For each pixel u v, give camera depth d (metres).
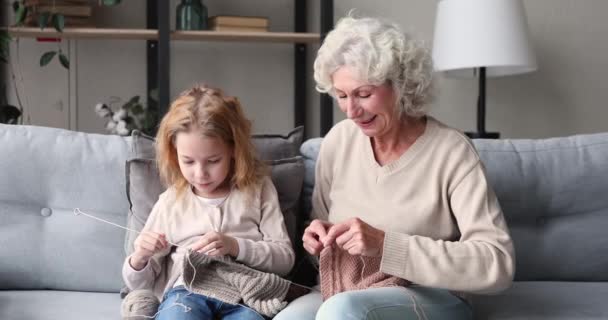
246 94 3.40
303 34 3.12
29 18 2.92
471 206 1.48
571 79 3.54
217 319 1.59
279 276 1.67
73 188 1.87
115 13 3.23
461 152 1.54
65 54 3.20
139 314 1.56
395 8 3.42
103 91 3.26
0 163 1.85
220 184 1.76
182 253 1.67
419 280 1.41
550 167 1.96
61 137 1.91
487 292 1.42
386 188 1.58
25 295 1.78
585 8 3.51
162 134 1.71
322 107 3.03
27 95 3.18
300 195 1.90
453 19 2.88
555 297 1.75
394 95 1.53
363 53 1.46
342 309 1.33
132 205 1.78
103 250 1.84
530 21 3.49
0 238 1.82
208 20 3.14
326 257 1.56
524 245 1.93
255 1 3.38
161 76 2.86
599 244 1.92
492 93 3.52
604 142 2.00
